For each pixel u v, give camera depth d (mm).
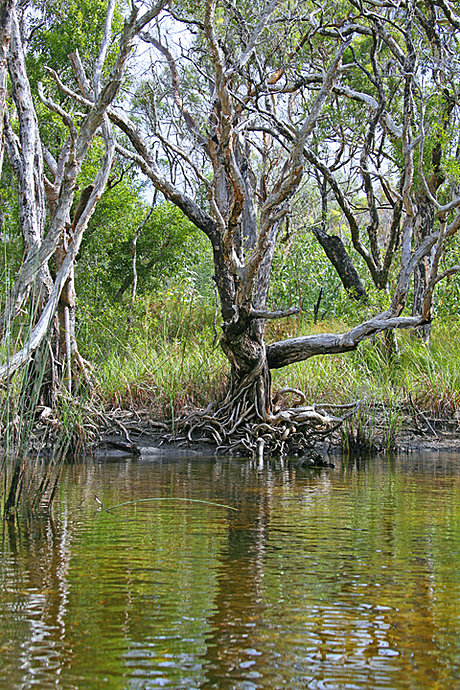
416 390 11078
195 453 9172
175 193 9477
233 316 8734
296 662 2172
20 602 2721
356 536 3959
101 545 3691
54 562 3326
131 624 2490
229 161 7312
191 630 2434
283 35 10852
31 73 13945
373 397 10586
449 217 14023
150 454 9031
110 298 16703
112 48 13477
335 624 2506
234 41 11320
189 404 10227
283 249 17969
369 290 13891
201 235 19469
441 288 14828
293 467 7629
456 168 12133
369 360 12289
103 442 9234
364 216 29484
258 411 9344
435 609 2678
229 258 8102
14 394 5723
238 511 4738
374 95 14922
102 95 6488
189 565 3287
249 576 3117
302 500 5227
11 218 13523
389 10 12789
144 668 2117
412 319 8609
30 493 5457
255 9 11289
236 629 2453
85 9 13680
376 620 2555
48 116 13266
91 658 2191
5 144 8898
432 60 11734
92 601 2750
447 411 10852
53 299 6910
